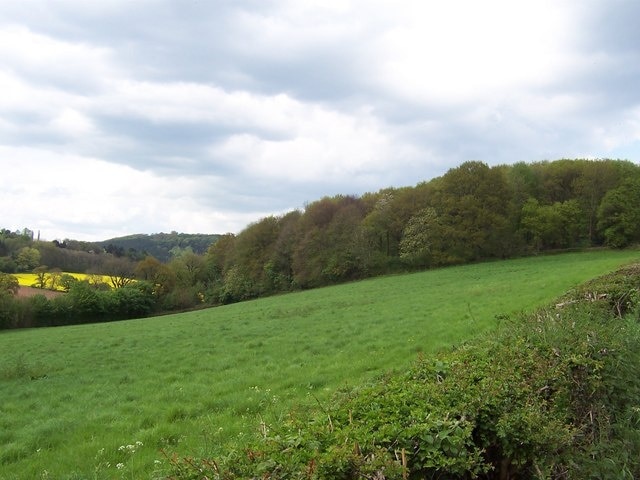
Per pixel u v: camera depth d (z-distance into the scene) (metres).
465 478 3.63
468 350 6.26
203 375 13.48
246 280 71.38
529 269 39.66
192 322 33.62
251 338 20.62
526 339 6.37
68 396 12.48
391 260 60.84
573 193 61.47
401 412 3.92
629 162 59.75
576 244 58.78
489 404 4.12
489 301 20.42
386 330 17.31
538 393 4.74
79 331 38.50
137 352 20.42
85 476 6.38
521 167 63.34
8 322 57.09
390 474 2.92
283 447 3.31
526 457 4.02
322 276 63.31
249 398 9.80
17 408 11.54
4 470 7.18
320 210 68.50
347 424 3.77
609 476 4.32
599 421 4.98
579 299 10.51
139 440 7.73
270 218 75.12
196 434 7.71
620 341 6.30
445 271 50.12
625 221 53.06
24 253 83.12
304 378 11.35
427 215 57.88
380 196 69.81
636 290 10.53
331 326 20.91
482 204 55.69
